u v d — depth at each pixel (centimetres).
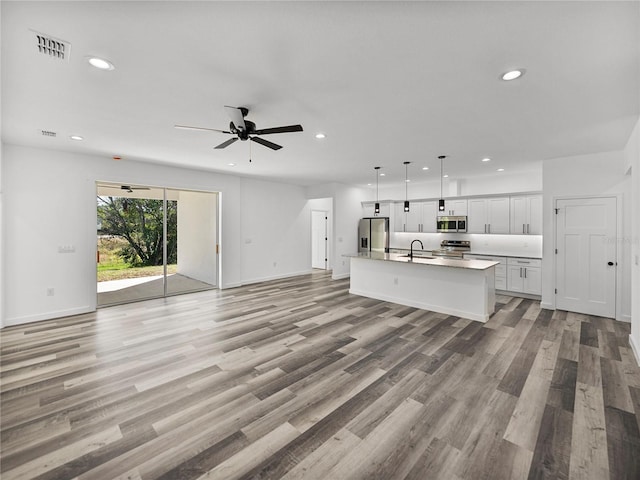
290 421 204
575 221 456
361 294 579
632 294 333
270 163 520
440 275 466
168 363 291
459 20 158
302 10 151
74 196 444
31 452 175
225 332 375
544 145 399
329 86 234
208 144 396
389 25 162
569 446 180
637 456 171
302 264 830
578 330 381
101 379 260
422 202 745
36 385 250
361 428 197
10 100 259
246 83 230
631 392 238
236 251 662
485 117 298
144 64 203
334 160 495
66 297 440
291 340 349
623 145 396
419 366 284
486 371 274
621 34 168
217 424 201
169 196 585
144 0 143
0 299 379
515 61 198
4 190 389
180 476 159
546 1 144
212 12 152
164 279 577
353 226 816
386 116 296
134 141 382
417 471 162
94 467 164
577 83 228
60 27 164
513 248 625
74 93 246
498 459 170
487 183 658
